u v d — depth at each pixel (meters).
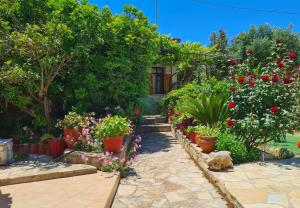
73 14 8.37
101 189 5.11
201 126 7.83
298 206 4.04
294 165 6.12
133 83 10.16
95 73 9.50
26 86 8.02
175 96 12.77
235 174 5.56
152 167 6.93
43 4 8.61
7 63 7.35
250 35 25.14
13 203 4.59
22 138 8.44
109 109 9.52
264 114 6.71
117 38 9.57
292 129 6.69
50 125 8.50
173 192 5.25
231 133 7.21
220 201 4.82
